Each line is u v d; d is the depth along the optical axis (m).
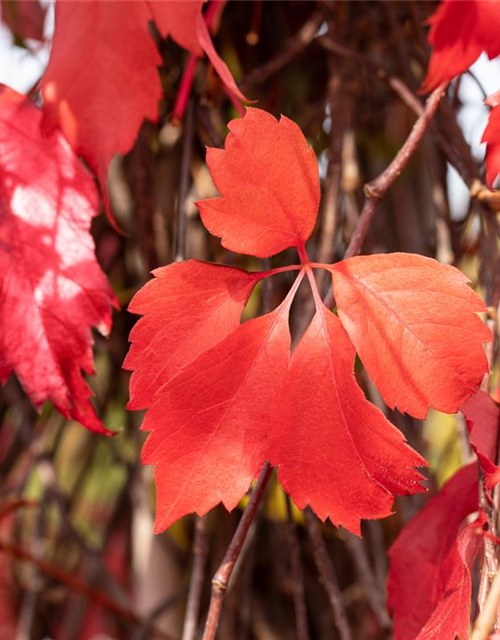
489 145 0.42
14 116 0.45
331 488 0.38
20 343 0.43
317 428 0.38
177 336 0.39
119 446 0.88
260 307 0.70
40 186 0.44
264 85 0.78
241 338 0.39
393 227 0.79
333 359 0.38
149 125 0.62
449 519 0.45
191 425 0.38
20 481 0.79
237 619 0.79
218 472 0.38
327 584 0.53
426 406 0.38
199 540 0.52
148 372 0.39
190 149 0.55
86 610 0.91
